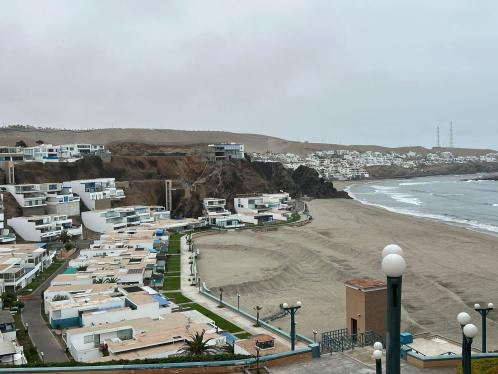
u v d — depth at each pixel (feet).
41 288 257.96
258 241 386.52
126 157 610.65
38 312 215.31
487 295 230.27
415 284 249.55
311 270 293.64
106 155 593.42
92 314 183.52
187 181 616.39
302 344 160.76
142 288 227.20
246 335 177.06
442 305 217.15
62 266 309.01
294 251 339.36
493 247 345.72
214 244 376.89
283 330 192.03
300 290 252.83
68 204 451.53
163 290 249.34
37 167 513.04
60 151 599.16
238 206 566.36
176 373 78.18
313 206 634.84
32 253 293.02
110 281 245.45
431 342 108.58
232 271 289.94
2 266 258.16
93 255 313.32
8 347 149.59
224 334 169.99
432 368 75.00
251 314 214.28
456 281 253.24
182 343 157.17
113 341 161.07
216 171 631.97
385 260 42.65
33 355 162.81
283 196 597.52
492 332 183.42
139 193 556.10
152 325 174.09
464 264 290.56
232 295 245.65
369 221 489.67
